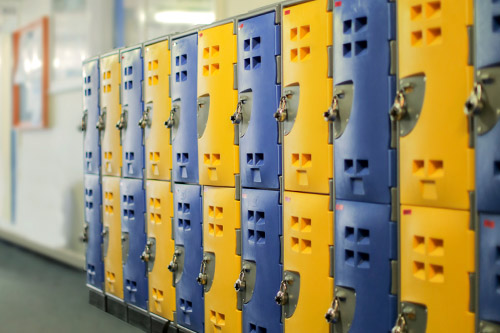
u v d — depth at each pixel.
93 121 4.25
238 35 2.80
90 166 4.35
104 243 4.18
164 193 3.46
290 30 2.50
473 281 1.90
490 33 1.79
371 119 2.19
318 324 2.46
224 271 2.98
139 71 3.64
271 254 2.69
